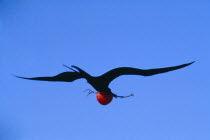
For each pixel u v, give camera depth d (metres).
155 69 9.28
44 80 9.93
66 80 10.16
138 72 9.59
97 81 10.03
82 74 9.72
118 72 9.88
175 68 9.13
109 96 10.88
